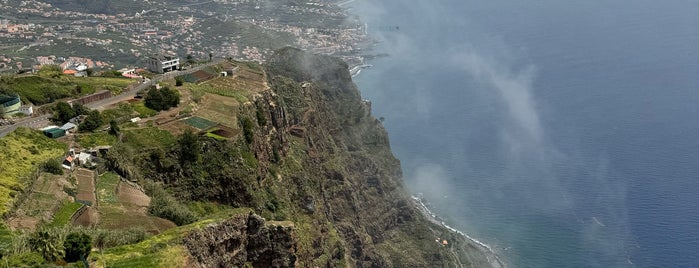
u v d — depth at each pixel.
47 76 144.12
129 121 118.38
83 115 116.25
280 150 147.50
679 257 181.12
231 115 129.62
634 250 186.12
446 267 182.75
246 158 117.75
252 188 113.25
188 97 137.50
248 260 86.25
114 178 99.19
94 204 88.81
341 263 142.75
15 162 92.75
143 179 103.19
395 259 179.38
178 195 105.00
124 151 104.69
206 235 77.81
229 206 109.06
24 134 102.62
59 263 65.25
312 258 117.81
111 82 148.62
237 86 158.88
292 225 90.88
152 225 86.75
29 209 82.38
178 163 107.56
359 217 177.50
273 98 158.50
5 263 62.19
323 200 158.12
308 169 159.50
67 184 92.06
